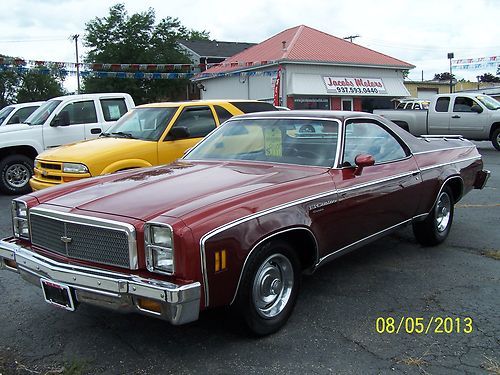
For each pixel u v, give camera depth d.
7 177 9.88
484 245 5.77
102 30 38.25
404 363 3.26
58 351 3.47
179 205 3.29
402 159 5.00
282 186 3.73
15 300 4.39
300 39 31.80
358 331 3.71
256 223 3.34
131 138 7.54
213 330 3.73
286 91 29.09
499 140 16.12
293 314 3.99
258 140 4.73
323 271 4.99
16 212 3.88
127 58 38.50
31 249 3.70
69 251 3.41
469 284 4.61
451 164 5.64
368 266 5.12
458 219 7.02
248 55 33.31
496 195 8.75
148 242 3.09
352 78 31.02
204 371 3.18
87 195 3.69
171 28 40.03
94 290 3.15
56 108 10.10
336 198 4.00
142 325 3.85
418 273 4.90
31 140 9.76
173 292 2.90
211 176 4.03
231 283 3.22
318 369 3.19
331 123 4.48
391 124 5.14
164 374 3.16
